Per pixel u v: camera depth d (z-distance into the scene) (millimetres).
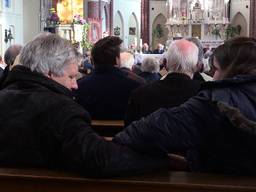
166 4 27547
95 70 4512
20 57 2471
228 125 2156
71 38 18641
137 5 28344
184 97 3498
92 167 2057
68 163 2156
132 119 3680
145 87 3633
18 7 20656
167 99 3523
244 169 2207
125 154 2105
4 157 2305
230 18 27422
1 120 2324
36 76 2406
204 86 2285
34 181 2170
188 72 3574
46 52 2414
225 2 26344
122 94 4430
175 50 3555
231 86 2262
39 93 2334
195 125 2158
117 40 4516
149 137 2133
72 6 20125
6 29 19562
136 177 2154
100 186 2131
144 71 6641
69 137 2139
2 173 2197
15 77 2434
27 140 2279
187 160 2545
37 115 2271
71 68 2494
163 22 28219
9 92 2385
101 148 2082
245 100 2223
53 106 2254
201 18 26297
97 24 22297
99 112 4477
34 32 21188
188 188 2080
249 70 2334
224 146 2195
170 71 3586
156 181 2105
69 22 19312
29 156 2281
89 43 19484
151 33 28188
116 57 4457
